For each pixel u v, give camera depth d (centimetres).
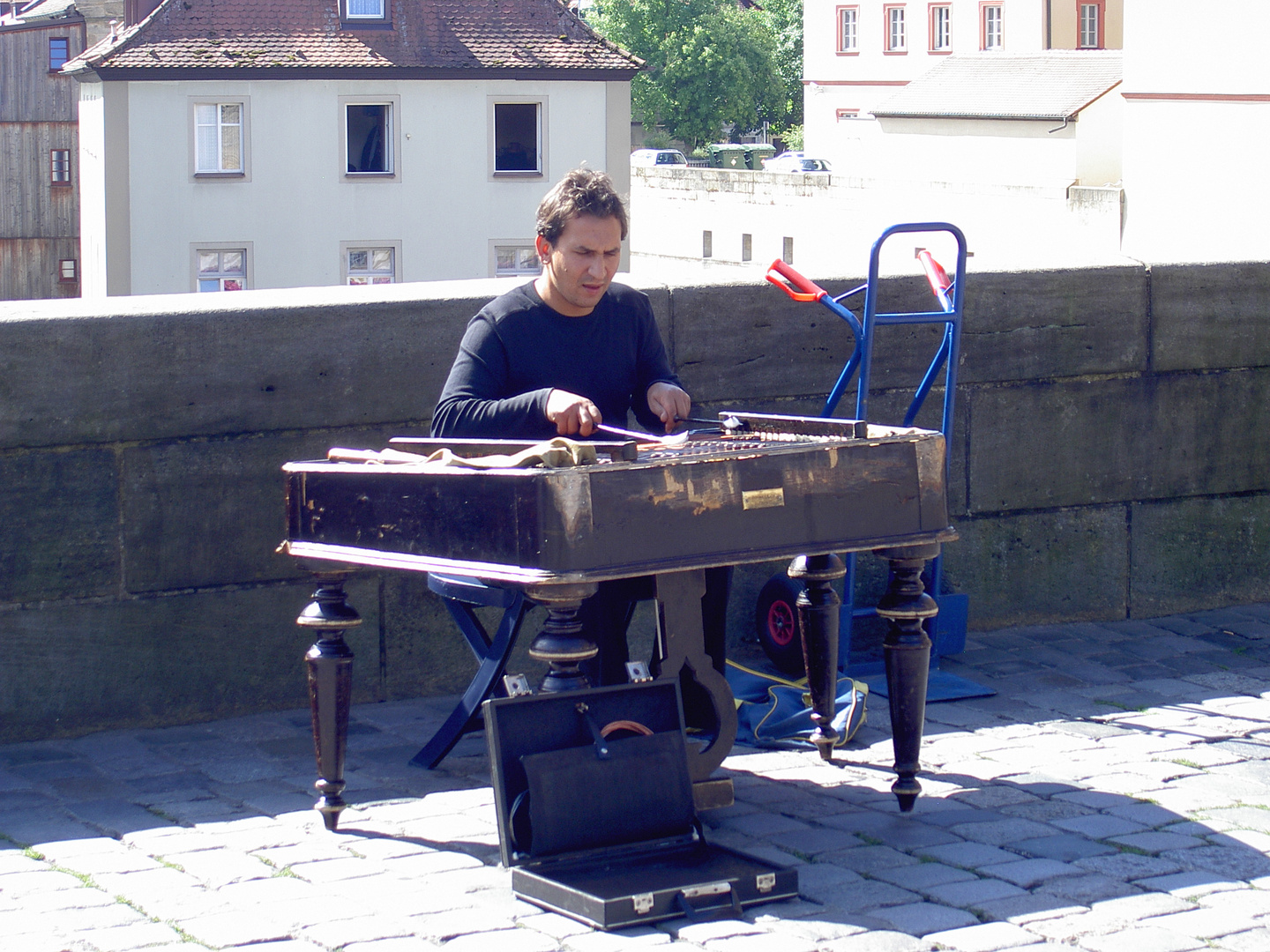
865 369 491
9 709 457
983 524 579
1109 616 602
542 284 412
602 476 320
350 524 358
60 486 458
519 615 414
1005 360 573
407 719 482
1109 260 589
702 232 4391
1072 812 391
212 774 428
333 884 345
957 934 315
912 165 3975
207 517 476
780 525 340
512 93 3688
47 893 339
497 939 314
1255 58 2622
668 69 9038
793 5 9600
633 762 347
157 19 3584
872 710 487
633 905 319
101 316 458
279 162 3609
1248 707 489
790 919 324
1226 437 612
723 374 534
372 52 3622
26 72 5084
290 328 480
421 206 3697
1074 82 3719
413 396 496
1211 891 339
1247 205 2673
